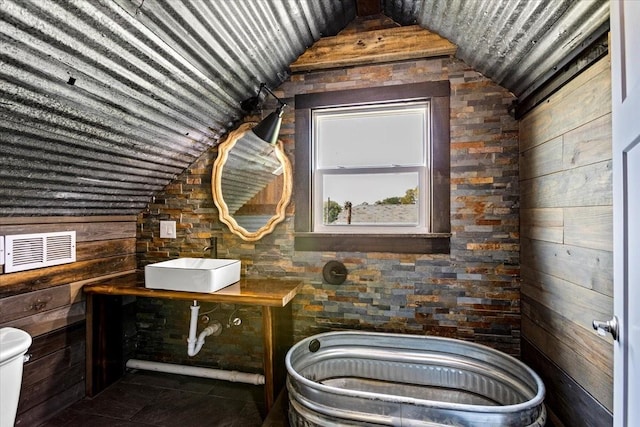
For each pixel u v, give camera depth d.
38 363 1.71
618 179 0.88
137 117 1.61
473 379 1.73
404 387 1.84
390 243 1.96
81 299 1.95
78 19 1.07
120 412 1.83
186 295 1.78
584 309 1.24
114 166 1.80
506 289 1.82
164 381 2.17
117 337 2.18
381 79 1.96
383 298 1.97
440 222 1.89
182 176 2.27
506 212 1.82
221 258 2.21
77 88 1.28
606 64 1.11
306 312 2.08
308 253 2.07
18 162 1.38
